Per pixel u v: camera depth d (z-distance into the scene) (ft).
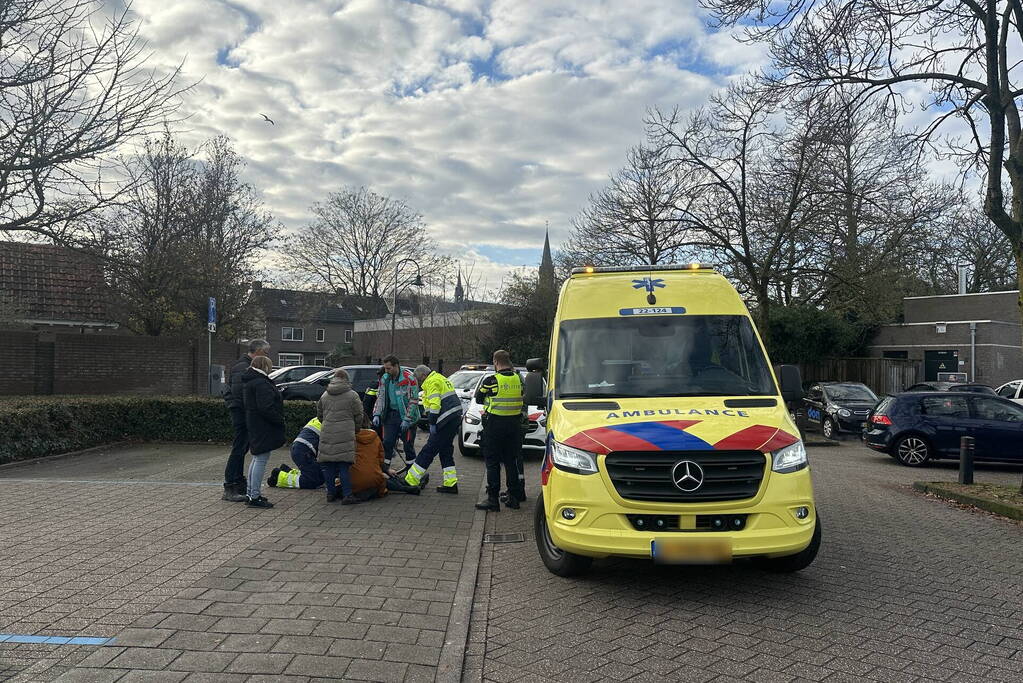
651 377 19.60
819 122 38.42
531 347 117.80
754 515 15.90
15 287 75.25
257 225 79.51
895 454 44.83
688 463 15.89
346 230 155.53
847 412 60.85
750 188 65.57
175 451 39.91
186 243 67.87
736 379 19.53
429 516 24.81
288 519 23.45
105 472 32.65
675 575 18.70
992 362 83.15
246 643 13.24
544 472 18.58
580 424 17.37
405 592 16.51
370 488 26.91
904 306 94.17
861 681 12.42
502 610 16.03
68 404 38.96
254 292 84.84
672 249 66.69
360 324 174.29
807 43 35.35
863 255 67.92
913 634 14.62
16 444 34.68
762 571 18.99
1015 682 12.42
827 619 15.46
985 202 32.40
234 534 21.25
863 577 18.65
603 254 77.71
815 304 88.43
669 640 14.24
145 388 60.90
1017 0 30.96
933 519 26.91
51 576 16.96
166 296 67.41
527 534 23.16
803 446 16.98
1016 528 25.63
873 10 32.37
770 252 62.34
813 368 88.33
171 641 13.23
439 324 151.94
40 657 12.46
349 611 15.11
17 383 54.34
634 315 20.99
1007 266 111.65
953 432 43.27
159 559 18.51
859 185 62.49
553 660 13.28
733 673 12.71
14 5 36.63
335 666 12.38
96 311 77.77
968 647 13.98
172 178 68.80
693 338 20.43
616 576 18.62
